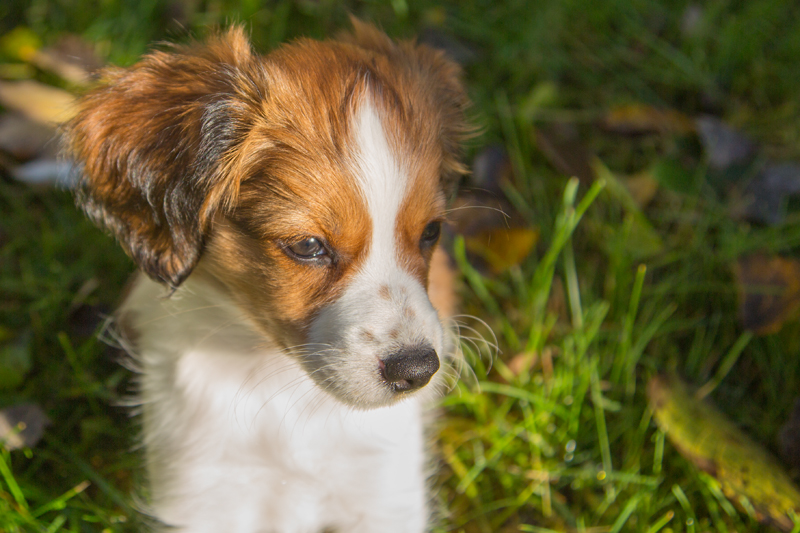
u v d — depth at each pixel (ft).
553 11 3.18
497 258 2.83
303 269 2.34
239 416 2.48
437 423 2.68
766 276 2.73
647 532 2.56
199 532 2.52
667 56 3.13
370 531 2.56
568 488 2.64
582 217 2.89
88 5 3.13
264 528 2.58
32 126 2.91
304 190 2.32
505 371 2.72
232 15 2.89
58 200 2.89
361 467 2.52
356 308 2.33
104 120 2.40
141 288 2.53
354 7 3.20
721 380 2.71
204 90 2.38
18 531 2.47
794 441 2.59
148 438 2.53
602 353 2.73
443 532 2.58
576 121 3.06
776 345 2.70
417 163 2.34
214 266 2.40
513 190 2.89
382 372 2.31
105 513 2.52
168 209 2.37
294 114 2.34
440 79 2.49
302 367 2.36
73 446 2.60
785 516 2.48
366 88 2.34
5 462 2.52
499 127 3.02
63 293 2.75
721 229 2.86
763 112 3.05
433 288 2.62
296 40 2.47
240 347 2.46
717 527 2.55
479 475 2.64
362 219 2.32
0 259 2.81
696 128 2.97
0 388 2.63
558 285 2.84
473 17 3.19
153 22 3.12
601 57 3.15
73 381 2.66
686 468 2.60
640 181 2.94
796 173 2.88
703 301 2.80
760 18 3.15
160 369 2.50
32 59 3.03
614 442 2.66
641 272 2.70
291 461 2.50
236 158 2.35
